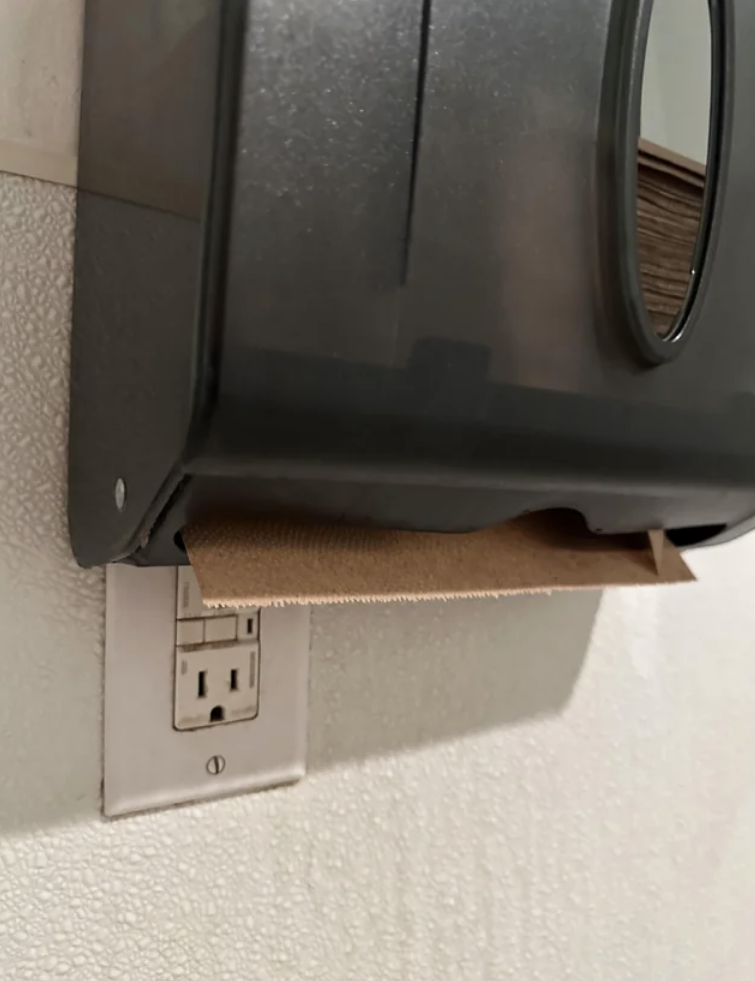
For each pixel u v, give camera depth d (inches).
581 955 27.3
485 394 13.1
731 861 31.8
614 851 28.2
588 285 14.3
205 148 10.6
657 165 15.6
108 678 18.2
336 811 21.8
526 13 13.4
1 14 16.5
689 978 30.5
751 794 32.4
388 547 16.6
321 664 21.5
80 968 18.0
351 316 11.5
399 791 23.0
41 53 16.9
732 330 17.3
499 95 13.1
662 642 29.4
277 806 20.7
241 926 20.2
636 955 28.9
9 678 17.2
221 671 19.6
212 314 10.5
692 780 30.5
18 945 17.4
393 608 22.8
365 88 11.6
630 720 28.6
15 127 16.7
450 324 12.6
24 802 17.4
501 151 13.1
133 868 18.7
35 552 17.3
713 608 30.9
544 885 26.3
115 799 18.3
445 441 12.8
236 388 10.6
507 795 25.4
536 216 13.6
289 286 11.0
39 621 17.4
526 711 25.8
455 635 24.1
